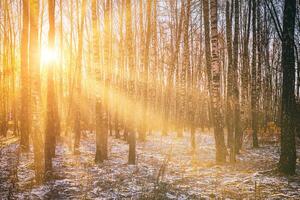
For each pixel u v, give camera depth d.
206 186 9.60
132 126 13.34
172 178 10.62
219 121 13.62
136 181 10.00
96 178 10.56
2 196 8.54
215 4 13.26
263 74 29.38
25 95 16.75
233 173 11.47
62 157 14.98
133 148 13.27
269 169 12.02
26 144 16.31
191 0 22.02
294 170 10.75
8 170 11.63
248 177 10.55
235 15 15.93
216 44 13.34
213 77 13.55
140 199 8.05
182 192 8.84
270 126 25.59
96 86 13.99
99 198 8.33
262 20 23.72
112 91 28.05
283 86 10.86
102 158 13.72
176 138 25.59
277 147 19.33
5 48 27.52
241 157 15.45
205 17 15.02
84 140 23.45
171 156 15.62
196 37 31.91
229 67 15.85
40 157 10.34
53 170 11.70
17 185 9.37
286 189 9.01
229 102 16.45
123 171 11.73
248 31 18.48
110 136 28.69
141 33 25.22
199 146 19.94
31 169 11.88
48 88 11.83
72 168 12.34
